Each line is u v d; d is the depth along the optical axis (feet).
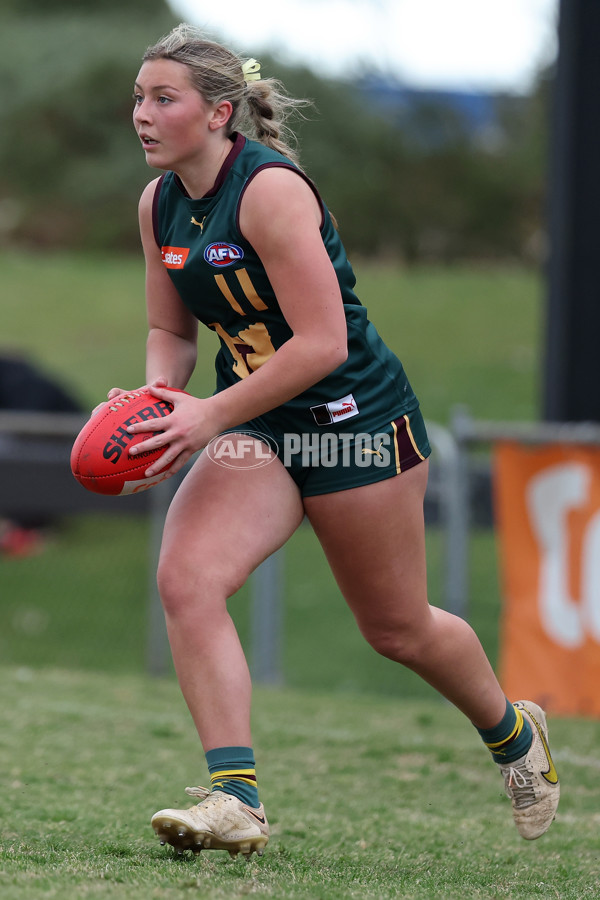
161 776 48.32
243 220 30.91
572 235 85.87
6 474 92.73
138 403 31.58
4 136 278.87
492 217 264.52
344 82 279.08
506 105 281.54
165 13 316.19
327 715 67.87
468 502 77.97
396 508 32.99
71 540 128.77
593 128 85.20
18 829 37.04
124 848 34.30
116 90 279.69
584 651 71.10
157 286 35.12
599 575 70.74
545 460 72.79
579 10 84.79
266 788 47.44
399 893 30.19
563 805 47.16
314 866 34.24
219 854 34.37
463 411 77.10
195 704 31.24
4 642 101.81
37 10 321.93
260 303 31.96
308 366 30.83
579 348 86.33
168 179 33.22
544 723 37.68
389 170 263.29
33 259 264.72
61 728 58.23
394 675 97.09
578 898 31.81
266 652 86.69
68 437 88.99
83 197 279.08
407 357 197.98
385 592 33.65
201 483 32.50
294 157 34.12
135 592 115.24
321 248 31.04
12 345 206.28
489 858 37.40
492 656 92.22
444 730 64.69
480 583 108.58
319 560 125.18
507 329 212.84
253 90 32.40
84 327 219.00
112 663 98.84
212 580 31.27
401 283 242.58
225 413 31.12
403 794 47.93
